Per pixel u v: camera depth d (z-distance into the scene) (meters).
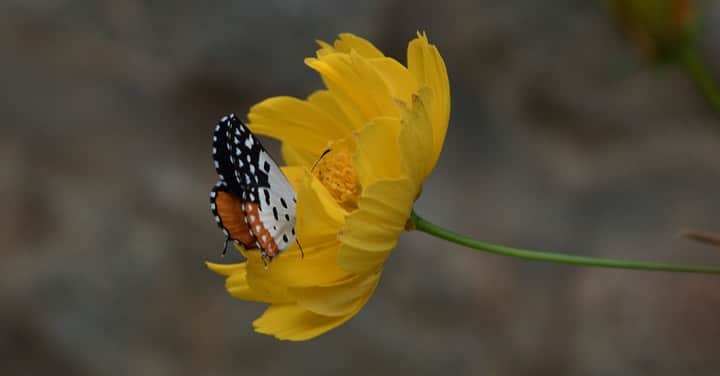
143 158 1.16
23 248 1.09
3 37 1.21
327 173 0.74
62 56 1.21
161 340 1.07
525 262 1.17
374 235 0.72
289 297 0.73
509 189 1.22
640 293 1.15
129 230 1.10
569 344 1.13
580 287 1.16
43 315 1.06
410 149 0.72
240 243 0.72
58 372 1.06
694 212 1.20
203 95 1.23
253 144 0.71
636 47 0.79
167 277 1.09
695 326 1.12
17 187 1.11
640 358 1.11
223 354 1.08
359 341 1.10
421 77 0.73
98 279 1.08
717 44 1.21
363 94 0.73
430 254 1.15
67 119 1.17
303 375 1.08
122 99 1.20
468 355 1.10
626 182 1.23
